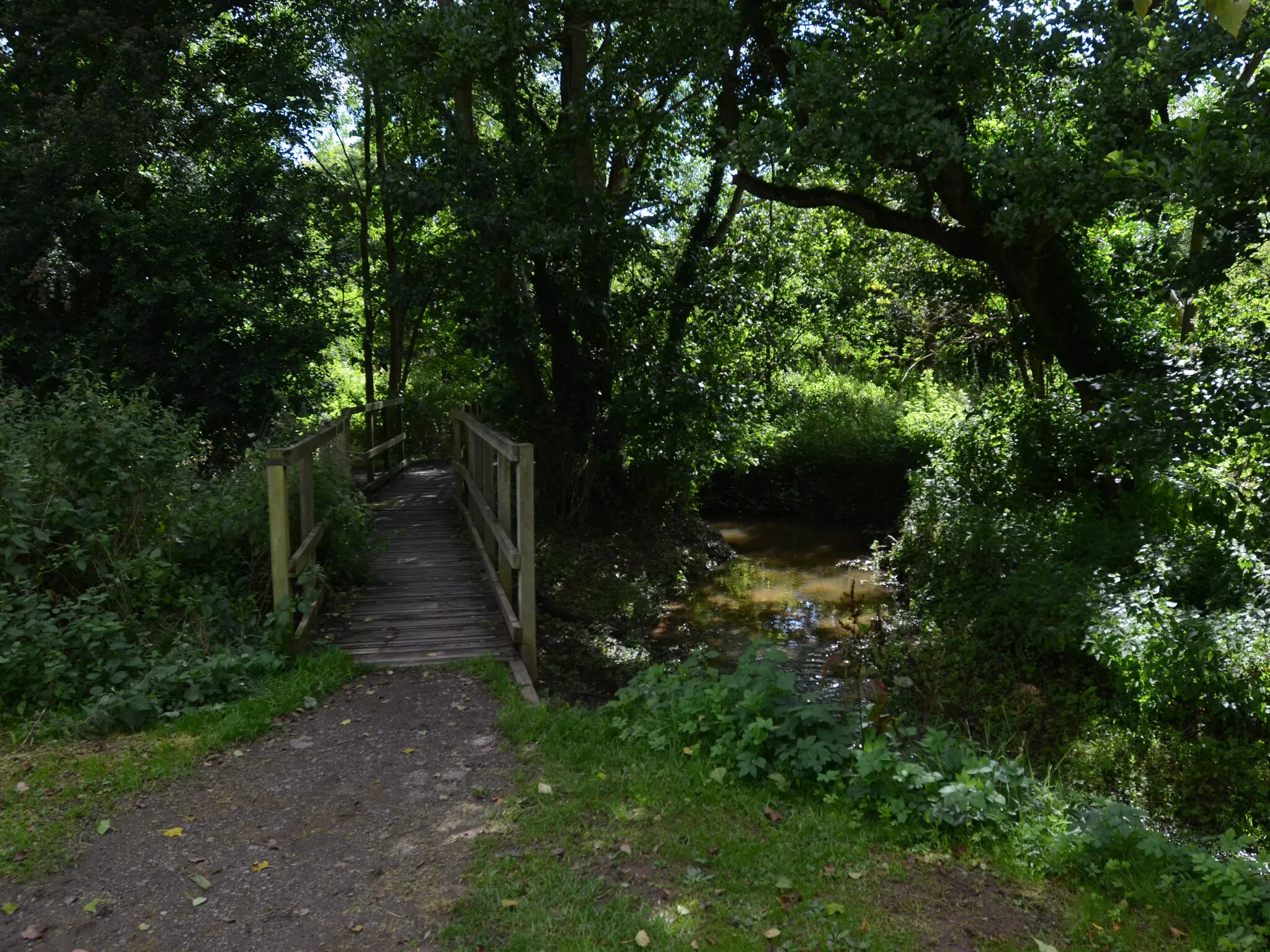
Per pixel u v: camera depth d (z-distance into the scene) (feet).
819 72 30.55
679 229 48.52
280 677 18.75
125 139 43.11
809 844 12.26
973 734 22.99
